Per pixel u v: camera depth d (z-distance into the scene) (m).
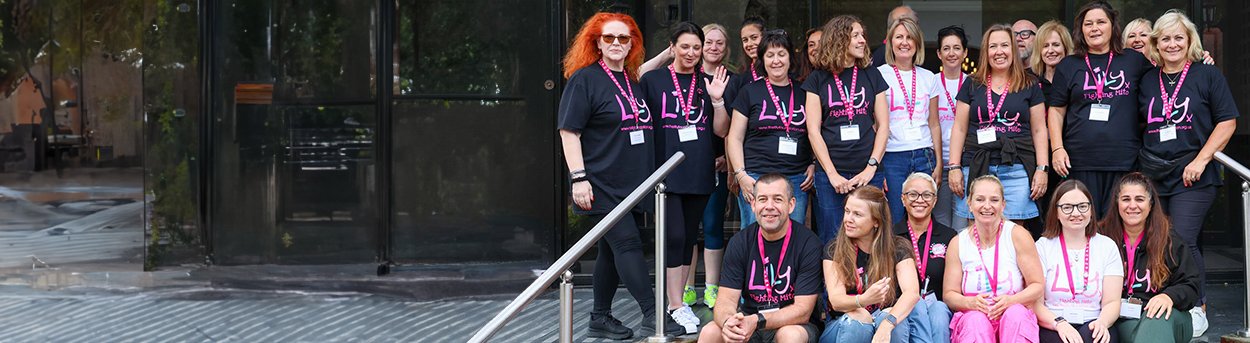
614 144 5.43
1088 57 5.65
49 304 7.07
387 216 7.55
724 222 6.21
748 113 5.64
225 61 7.71
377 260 7.58
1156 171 5.52
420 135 7.56
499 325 4.70
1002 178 5.62
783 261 5.08
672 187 5.54
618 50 5.41
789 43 5.59
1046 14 7.37
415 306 6.94
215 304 7.07
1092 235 5.13
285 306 6.98
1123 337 5.08
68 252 8.45
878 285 4.89
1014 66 5.60
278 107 7.69
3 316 6.77
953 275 5.11
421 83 7.54
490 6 7.50
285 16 7.66
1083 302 5.08
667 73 5.63
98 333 6.35
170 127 7.76
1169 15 5.54
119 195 9.69
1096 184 5.66
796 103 5.61
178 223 7.79
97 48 9.46
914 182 5.12
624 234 5.41
